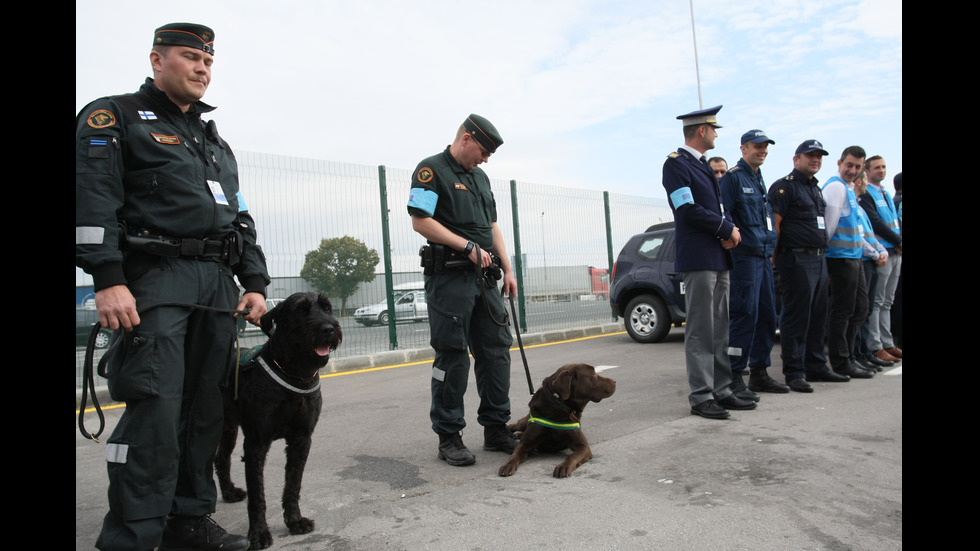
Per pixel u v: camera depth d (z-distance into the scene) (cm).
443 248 383
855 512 273
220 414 262
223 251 259
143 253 235
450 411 390
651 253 953
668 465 354
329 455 416
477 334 407
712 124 471
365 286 911
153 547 227
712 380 474
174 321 235
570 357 845
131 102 241
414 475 365
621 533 262
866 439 385
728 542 248
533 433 378
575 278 1244
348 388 694
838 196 583
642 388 597
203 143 261
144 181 236
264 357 271
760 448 376
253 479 267
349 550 260
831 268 602
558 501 307
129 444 225
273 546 267
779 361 749
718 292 477
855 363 623
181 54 244
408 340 965
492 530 274
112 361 229
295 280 832
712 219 459
